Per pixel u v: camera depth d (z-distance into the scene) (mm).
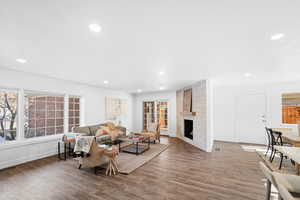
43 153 4023
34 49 2238
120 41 1971
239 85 5816
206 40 1941
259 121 5504
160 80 4816
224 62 2904
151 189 2381
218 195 2215
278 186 1222
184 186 2477
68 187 2445
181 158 3951
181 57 2613
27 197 2174
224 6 1266
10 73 3426
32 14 1357
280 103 5164
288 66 3182
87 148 2893
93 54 2455
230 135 5984
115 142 5238
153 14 1380
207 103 4641
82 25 1565
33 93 3998
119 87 6324
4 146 3271
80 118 5379
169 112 7547
